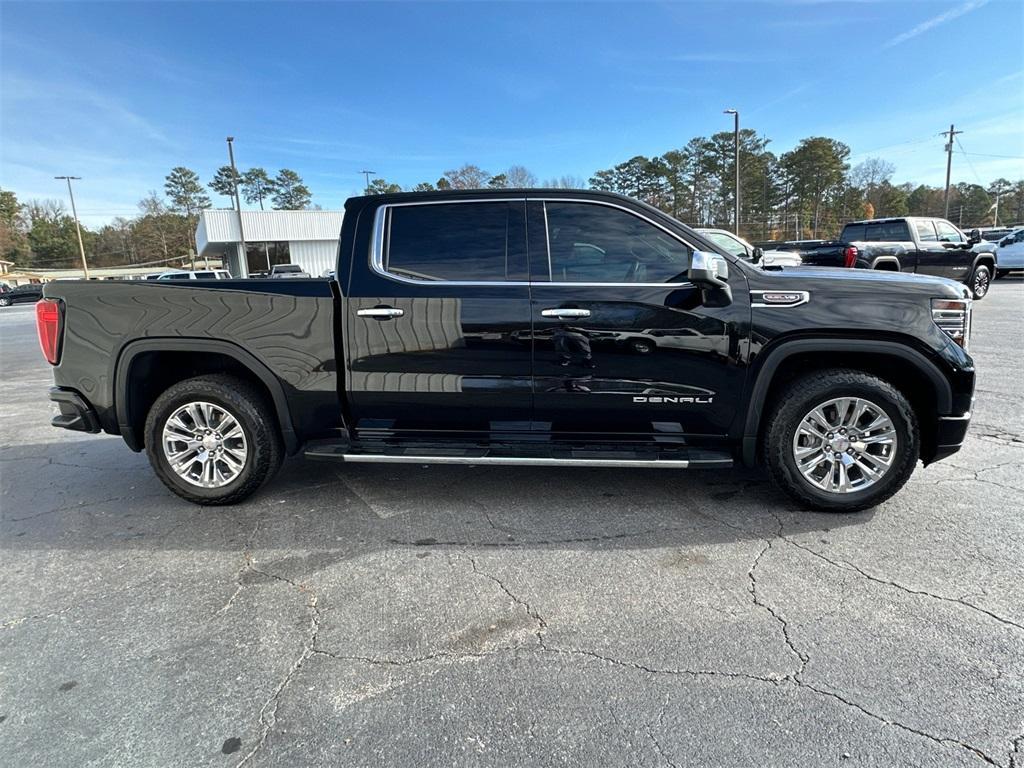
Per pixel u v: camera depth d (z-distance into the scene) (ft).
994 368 23.45
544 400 11.38
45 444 17.38
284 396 11.80
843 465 11.07
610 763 5.84
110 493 13.26
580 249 11.25
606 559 9.89
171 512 12.12
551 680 7.05
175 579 9.51
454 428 11.84
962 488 12.37
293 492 13.06
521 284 11.22
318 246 140.15
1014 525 10.72
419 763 5.90
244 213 132.46
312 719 6.49
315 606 8.70
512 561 9.89
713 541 10.40
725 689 6.82
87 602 8.88
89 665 7.45
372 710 6.62
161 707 6.71
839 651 7.44
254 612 8.56
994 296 49.19
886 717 6.34
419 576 9.47
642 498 12.33
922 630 7.82
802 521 11.08
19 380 29.96
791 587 8.91
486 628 8.10
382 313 11.34
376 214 11.62
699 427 11.35
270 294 11.51
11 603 8.88
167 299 11.62
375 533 11.00
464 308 11.22
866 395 10.71
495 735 6.23
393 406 11.72
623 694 6.79
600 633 7.92
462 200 11.47
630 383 11.14
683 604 8.54
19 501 12.85
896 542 10.19
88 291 11.82
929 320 10.57
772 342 10.76
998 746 5.94
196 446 12.08
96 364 11.91
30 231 334.24
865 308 10.58
